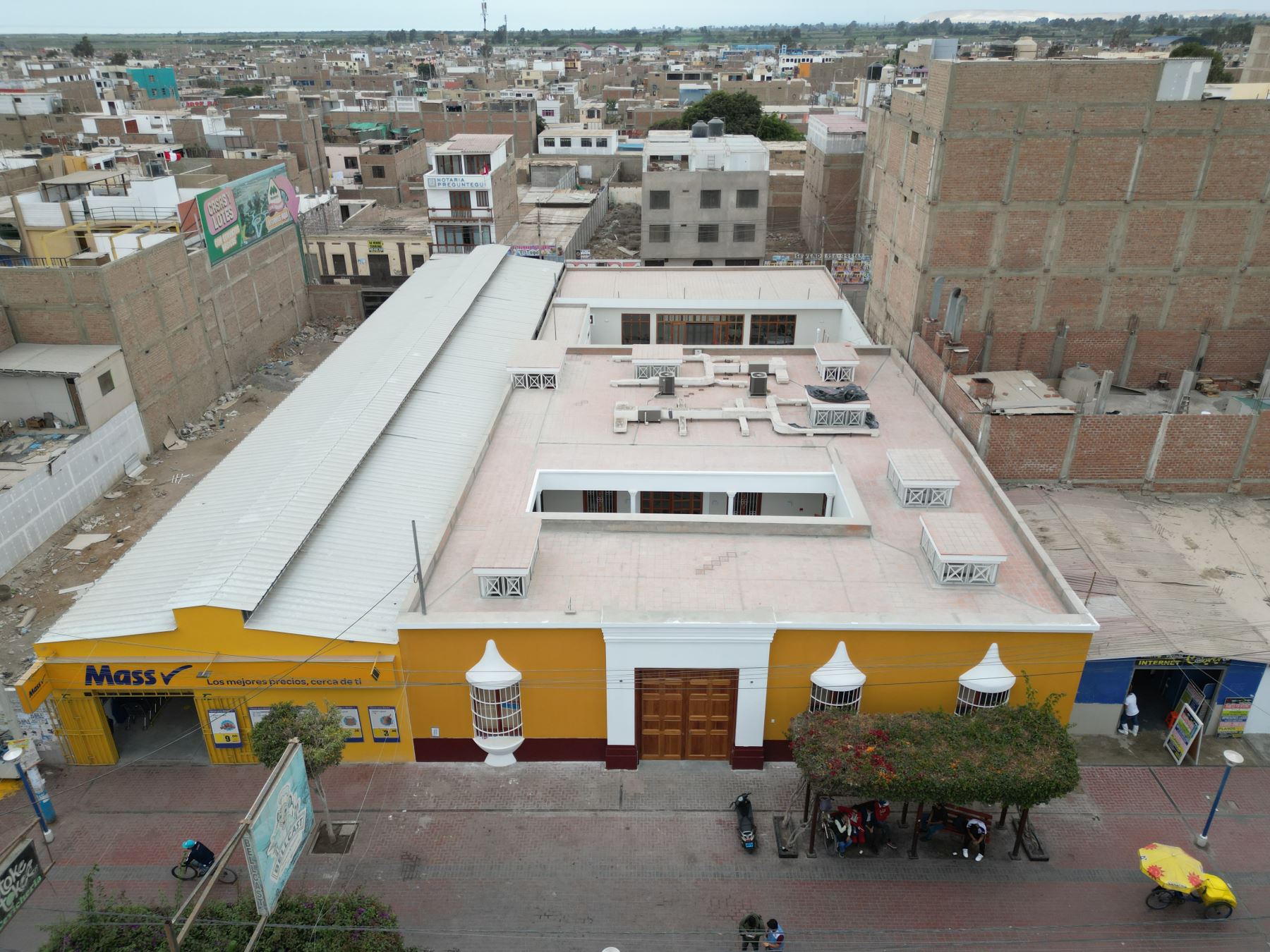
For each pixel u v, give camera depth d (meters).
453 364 40.22
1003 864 21.86
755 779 24.44
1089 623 22.09
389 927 17.14
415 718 24.36
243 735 24.67
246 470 31.77
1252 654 24.23
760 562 25.45
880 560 25.52
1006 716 21.56
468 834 22.75
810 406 33.84
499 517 27.86
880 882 21.38
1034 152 35.00
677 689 23.77
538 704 23.94
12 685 28.67
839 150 74.31
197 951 16.17
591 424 34.38
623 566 25.31
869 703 23.59
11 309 41.84
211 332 51.81
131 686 23.91
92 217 54.59
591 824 23.03
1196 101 33.88
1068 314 38.00
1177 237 36.25
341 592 24.59
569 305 48.44
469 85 199.62
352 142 122.38
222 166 80.50
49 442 39.50
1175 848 20.23
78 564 36.16
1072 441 32.22
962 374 35.31
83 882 21.03
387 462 31.53
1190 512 31.61
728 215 72.69
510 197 75.19
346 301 66.69
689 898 20.97
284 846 16.14
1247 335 38.09
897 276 41.25
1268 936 20.05
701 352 41.09
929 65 36.72
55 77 166.00
